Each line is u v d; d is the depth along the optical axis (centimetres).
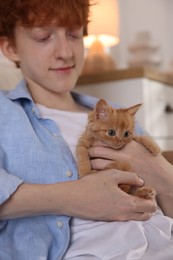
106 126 96
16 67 139
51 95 112
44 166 90
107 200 84
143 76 180
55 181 90
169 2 310
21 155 90
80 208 83
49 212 83
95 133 97
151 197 90
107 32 221
